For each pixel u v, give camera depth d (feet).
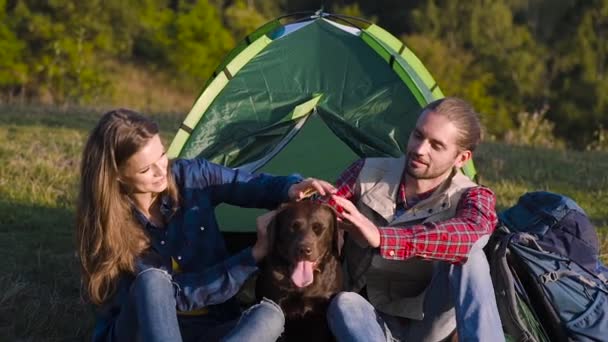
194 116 17.12
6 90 87.04
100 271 11.89
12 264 18.35
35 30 87.71
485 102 99.35
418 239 11.86
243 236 17.44
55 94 87.51
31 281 17.43
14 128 33.19
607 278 13.94
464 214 12.34
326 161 17.99
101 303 12.17
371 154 17.06
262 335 11.32
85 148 12.10
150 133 11.97
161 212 12.71
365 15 122.31
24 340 14.78
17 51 87.25
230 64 17.49
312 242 12.07
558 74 102.32
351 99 17.38
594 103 95.55
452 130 12.37
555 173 29.71
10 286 16.63
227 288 12.14
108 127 11.85
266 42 17.94
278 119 17.24
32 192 23.59
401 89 17.35
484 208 12.46
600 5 103.19
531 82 101.65
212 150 16.93
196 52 100.12
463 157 12.83
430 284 12.62
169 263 12.50
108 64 98.07
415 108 17.12
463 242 11.90
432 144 12.46
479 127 12.78
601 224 23.04
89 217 11.91
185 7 107.55
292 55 17.90
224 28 110.73
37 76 88.07
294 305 12.45
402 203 13.11
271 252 12.57
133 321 11.43
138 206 12.55
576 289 13.03
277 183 13.23
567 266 13.15
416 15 115.24
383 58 17.66
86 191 11.98
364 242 12.48
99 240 11.85
